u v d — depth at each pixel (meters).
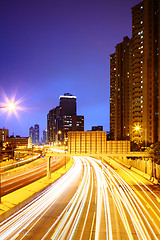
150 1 79.38
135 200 20.38
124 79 102.06
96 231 13.30
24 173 41.94
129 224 14.47
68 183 29.27
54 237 12.52
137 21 83.25
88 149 28.52
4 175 39.16
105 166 50.44
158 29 77.94
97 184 28.23
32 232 13.27
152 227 13.99
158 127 75.62
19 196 21.19
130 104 93.00
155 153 28.77
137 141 79.69
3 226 14.34
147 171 34.66
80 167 48.56
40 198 21.61
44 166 54.81
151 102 77.44
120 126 103.94
